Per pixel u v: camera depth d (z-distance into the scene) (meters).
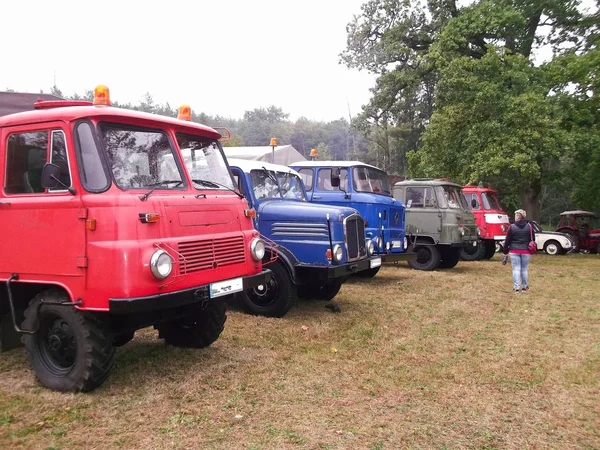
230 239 4.78
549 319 7.26
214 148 5.30
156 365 4.87
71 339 4.15
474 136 17.39
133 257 3.82
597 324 6.98
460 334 6.35
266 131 103.06
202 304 4.78
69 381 4.09
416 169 21.12
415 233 12.30
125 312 3.72
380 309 7.60
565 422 3.86
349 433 3.57
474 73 18.08
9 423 3.61
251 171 7.38
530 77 18.20
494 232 14.77
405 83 23.33
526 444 3.48
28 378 4.49
